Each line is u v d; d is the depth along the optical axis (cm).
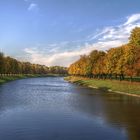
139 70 7000
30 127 2584
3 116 3192
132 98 5384
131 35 7456
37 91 7344
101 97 5612
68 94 6406
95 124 2738
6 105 4197
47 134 2308
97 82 10350
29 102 4669
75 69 17700
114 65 9188
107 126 2638
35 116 3200
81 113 3406
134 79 10100
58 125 2681
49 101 4850
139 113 3419
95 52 13000
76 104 4391
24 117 3125
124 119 2994
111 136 2253
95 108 3894
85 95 6128
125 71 7338
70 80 16575
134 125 2686
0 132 2381
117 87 7612
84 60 15925
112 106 4112
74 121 2888
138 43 7169
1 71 13762
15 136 2242
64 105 4266
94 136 2258
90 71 12725
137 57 7031
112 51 9475
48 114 3325
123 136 2258
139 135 2295
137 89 6588
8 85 10200
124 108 3875
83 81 12581
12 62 19025
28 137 2212
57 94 6406
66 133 2352
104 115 3278
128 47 7319
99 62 11662
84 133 2350
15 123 2770
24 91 7275
